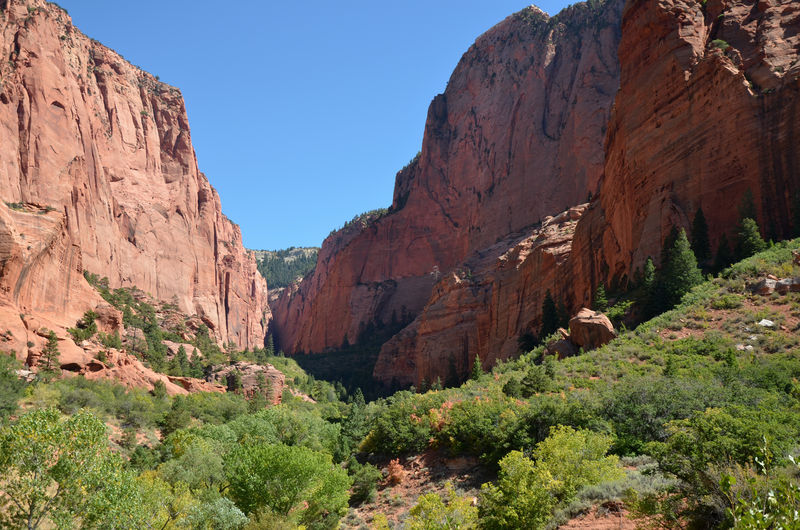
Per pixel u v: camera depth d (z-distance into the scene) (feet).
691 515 60.49
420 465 153.48
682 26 260.42
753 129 217.97
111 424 221.05
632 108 271.28
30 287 275.18
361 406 305.53
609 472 90.68
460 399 179.22
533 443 129.39
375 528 103.91
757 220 210.59
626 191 265.54
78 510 81.92
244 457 141.28
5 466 80.48
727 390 121.39
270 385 395.75
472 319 457.68
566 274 327.67
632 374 151.53
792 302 165.48
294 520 122.01
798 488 34.65
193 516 105.60
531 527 80.53
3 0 443.32
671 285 199.11
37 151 416.05
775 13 248.32
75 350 271.90
